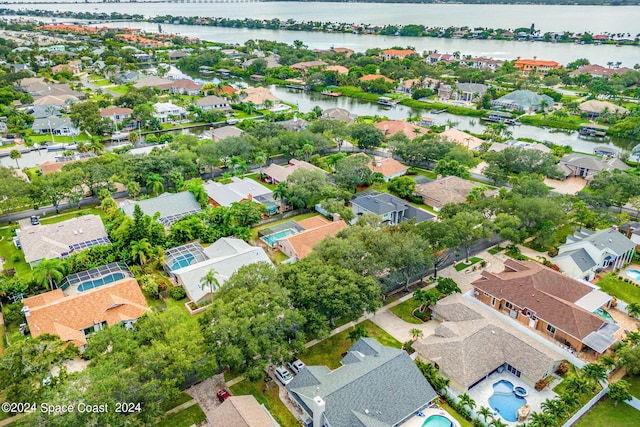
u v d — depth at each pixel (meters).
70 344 61.50
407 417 58.16
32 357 55.75
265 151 147.38
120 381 51.59
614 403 62.59
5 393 56.59
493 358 66.38
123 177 121.44
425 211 114.69
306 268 73.94
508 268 89.25
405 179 127.00
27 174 131.50
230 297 67.06
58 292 80.44
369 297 72.56
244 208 105.62
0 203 106.25
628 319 79.56
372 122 191.62
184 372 59.78
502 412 60.50
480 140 172.75
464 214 93.12
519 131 199.88
